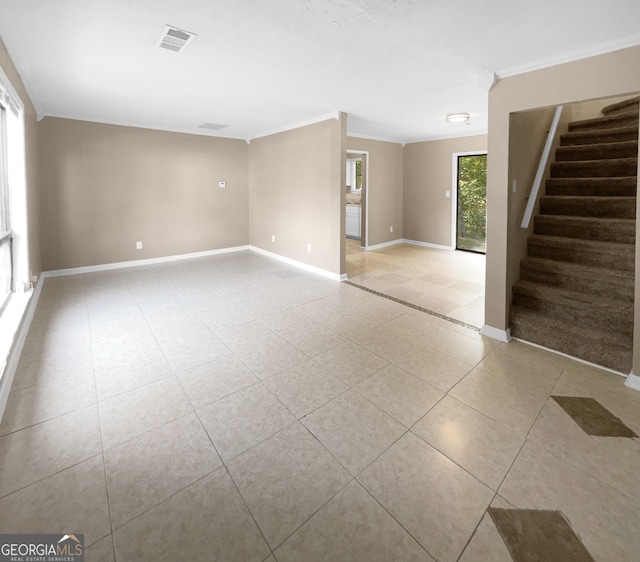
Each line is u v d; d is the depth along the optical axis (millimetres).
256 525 1370
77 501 1461
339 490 1530
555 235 3451
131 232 5703
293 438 1849
